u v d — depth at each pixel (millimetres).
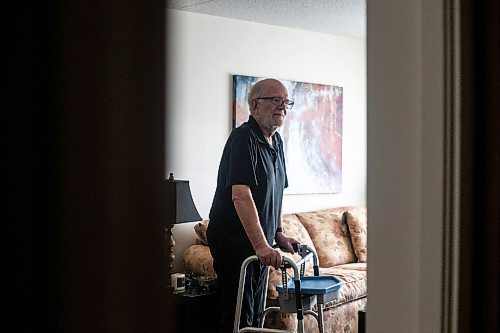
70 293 603
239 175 3092
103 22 595
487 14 1375
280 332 2943
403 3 1363
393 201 1396
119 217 603
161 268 618
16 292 600
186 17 5105
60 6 596
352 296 4848
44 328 601
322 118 6152
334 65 6293
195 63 5156
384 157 1405
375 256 1431
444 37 1318
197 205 5160
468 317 1368
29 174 599
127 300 607
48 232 602
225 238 3271
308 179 6020
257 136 3205
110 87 596
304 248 3432
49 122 599
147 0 599
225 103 5359
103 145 599
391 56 1385
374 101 1411
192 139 5125
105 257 604
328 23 5691
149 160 606
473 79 1363
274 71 5746
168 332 627
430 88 1335
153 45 602
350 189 6473
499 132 1362
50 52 597
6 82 596
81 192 600
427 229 1352
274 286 4316
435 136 1334
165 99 610
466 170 1353
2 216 599
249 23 5547
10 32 595
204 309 4445
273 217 3307
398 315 1401
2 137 596
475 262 1383
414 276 1373
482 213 1382
